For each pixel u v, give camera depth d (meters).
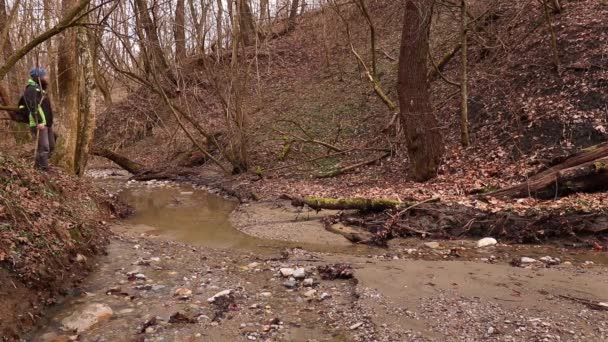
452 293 5.71
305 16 26.41
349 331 4.94
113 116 21.56
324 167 15.25
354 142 16.45
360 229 9.05
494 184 10.18
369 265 6.99
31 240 5.88
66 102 10.59
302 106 19.81
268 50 23.23
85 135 11.35
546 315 5.01
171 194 14.16
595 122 10.70
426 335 4.73
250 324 5.15
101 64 17.67
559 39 13.35
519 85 13.12
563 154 10.45
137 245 8.02
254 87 22.16
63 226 6.75
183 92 16.44
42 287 5.55
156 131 20.53
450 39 18.19
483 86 14.17
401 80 12.00
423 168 11.97
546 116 11.52
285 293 6.05
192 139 15.32
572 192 8.76
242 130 15.67
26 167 7.41
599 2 14.05
